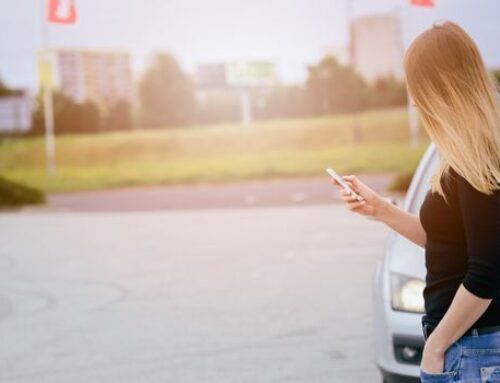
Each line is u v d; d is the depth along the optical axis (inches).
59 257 498.0
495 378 89.7
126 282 403.9
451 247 91.4
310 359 254.4
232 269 427.5
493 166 86.9
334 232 557.9
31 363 264.2
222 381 235.5
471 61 90.5
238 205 821.9
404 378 180.1
